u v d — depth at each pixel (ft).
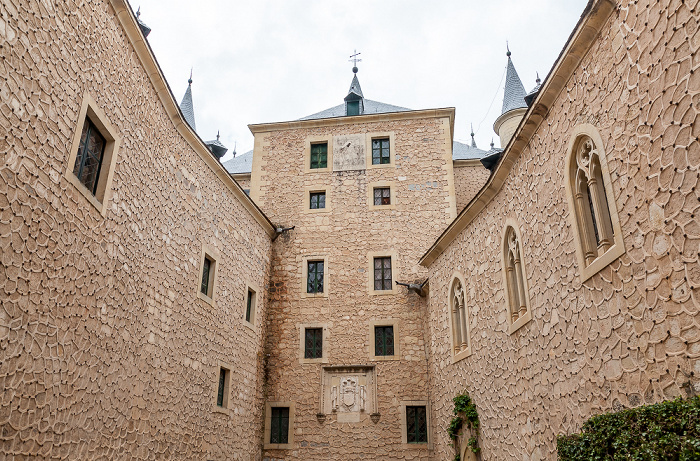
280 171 58.65
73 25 22.47
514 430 28.73
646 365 17.25
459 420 37.50
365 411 48.21
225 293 41.57
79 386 22.59
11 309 18.38
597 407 20.26
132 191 28.14
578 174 22.66
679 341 15.66
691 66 15.44
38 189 19.98
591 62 21.33
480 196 33.94
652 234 17.03
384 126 59.36
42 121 20.24
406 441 46.65
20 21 18.92
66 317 21.75
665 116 16.52
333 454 47.03
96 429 23.80
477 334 35.24
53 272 20.90
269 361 50.67
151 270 30.12
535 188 26.84
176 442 32.09
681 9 15.93
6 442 18.01
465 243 38.50
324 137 59.57
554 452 23.86
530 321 26.99
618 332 18.94
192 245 36.09
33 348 19.54
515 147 28.76
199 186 37.76
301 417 48.60
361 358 49.98
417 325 50.60
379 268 53.78
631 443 16.81
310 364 50.29
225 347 40.98
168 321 31.94
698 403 14.23
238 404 43.01
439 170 56.70
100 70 24.85
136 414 27.63
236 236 44.70
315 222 55.77
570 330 22.63
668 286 16.21
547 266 25.18
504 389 30.40
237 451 42.14
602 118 20.29
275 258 54.75
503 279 31.01
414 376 48.70
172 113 33.42
